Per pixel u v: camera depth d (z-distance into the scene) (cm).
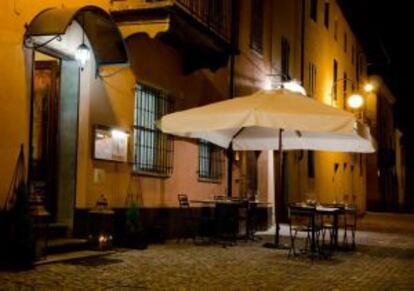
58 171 1131
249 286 853
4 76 957
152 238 1320
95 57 1163
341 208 1326
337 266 1105
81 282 825
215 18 1647
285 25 2345
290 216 1252
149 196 1349
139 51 1312
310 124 1173
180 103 1504
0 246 913
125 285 820
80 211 1118
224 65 1556
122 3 1216
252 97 1288
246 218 1524
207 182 1631
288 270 1024
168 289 807
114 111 1226
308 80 2650
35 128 1133
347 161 3434
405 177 6462
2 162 950
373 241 1727
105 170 1192
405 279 988
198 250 1248
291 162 2297
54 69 1141
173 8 1193
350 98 2789
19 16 988
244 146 1573
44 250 971
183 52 1510
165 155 1418
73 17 991
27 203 912
